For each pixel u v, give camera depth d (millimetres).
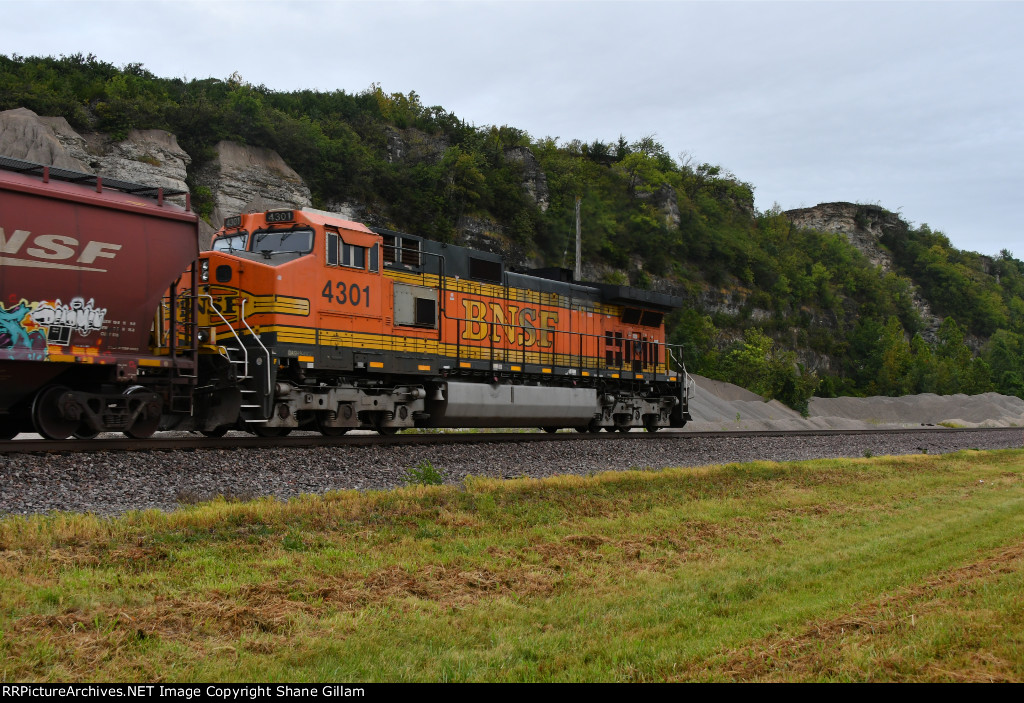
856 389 83812
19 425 13375
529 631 6930
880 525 12242
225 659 5914
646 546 10133
